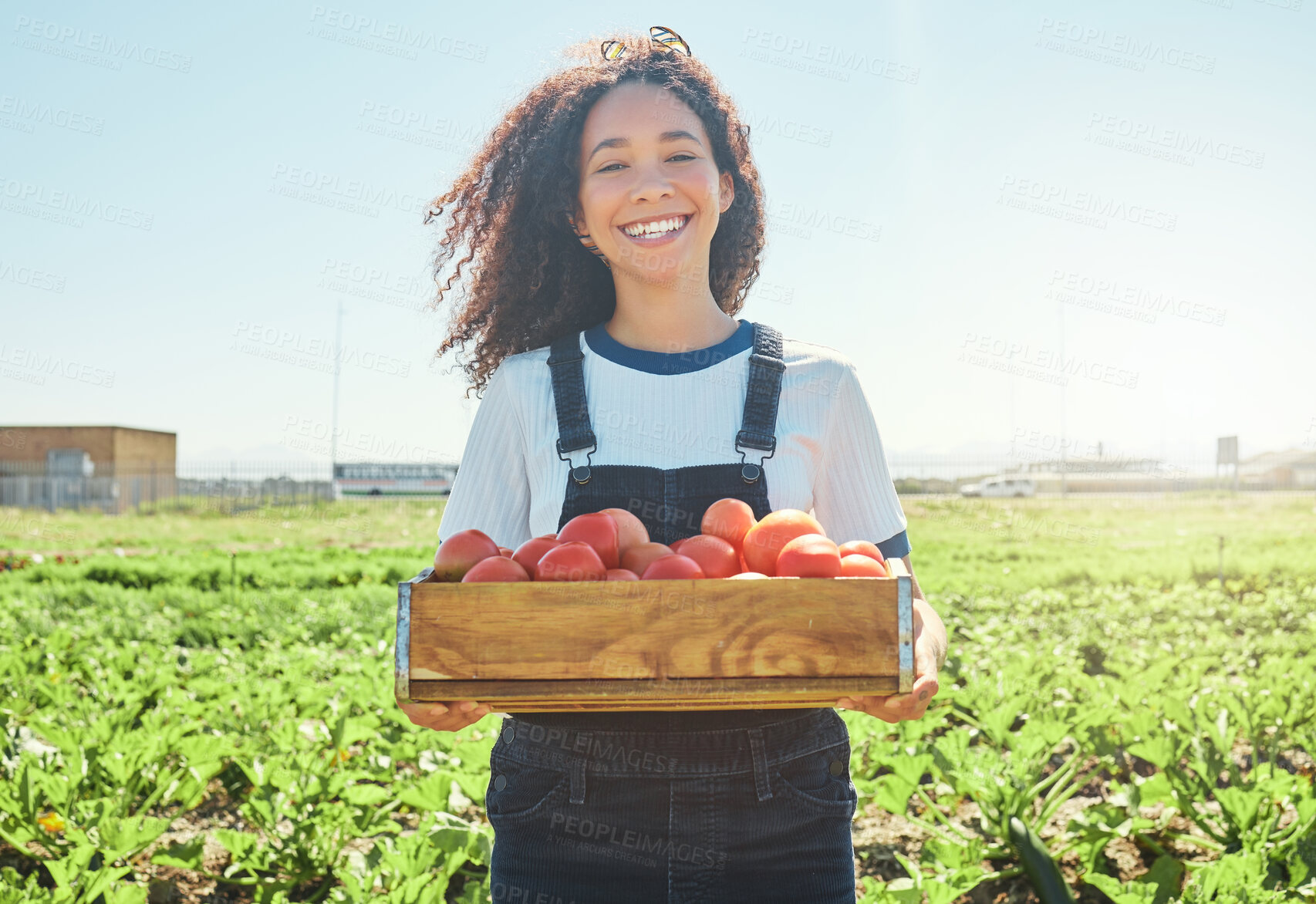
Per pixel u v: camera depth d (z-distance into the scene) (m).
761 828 1.70
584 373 1.96
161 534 23.62
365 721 4.98
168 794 4.24
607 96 1.99
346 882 3.27
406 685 1.47
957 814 4.50
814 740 1.75
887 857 4.14
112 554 16.30
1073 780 4.99
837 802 1.74
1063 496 29.73
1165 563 12.46
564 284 2.29
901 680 1.46
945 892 3.27
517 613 1.48
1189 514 24.17
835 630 1.47
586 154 2.01
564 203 2.12
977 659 7.05
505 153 2.32
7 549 19.91
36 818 3.94
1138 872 3.93
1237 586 11.20
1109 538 18.66
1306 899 3.42
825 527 2.05
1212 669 7.03
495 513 2.04
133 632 9.07
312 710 5.54
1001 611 9.76
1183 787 3.98
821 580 1.48
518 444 2.02
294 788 4.02
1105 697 5.24
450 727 1.57
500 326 2.35
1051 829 4.38
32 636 8.55
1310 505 25.36
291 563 15.64
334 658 7.58
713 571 1.62
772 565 1.64
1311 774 4.66
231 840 3.70
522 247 2.29
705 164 1.95
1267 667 5.89
